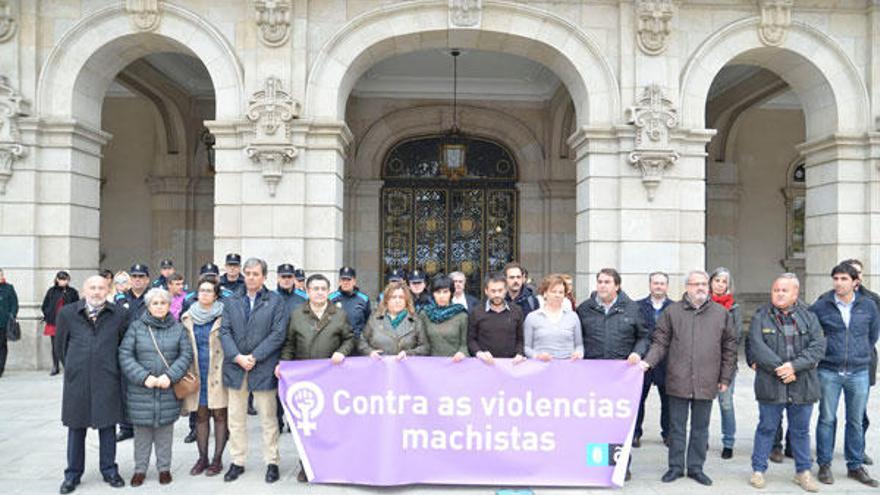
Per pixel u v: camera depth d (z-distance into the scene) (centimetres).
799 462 626
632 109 1125
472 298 853
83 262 1198
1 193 1128
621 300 664
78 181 1177
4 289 1086
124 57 1216
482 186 1762
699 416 634
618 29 1159
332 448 612
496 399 613
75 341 596
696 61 1168
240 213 1124
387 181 1750
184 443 765
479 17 1145
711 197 1764
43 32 1143
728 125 1741
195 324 665
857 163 1191
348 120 1714
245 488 607
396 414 609
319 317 636
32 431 798
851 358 638
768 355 607
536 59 1246
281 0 1115
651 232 1138
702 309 631
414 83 1700
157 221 1708
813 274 1265
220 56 1139
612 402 615
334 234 1130
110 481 611
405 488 610
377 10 1139
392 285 650
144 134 1733
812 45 1189
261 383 621
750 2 1174
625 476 643
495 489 609
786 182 1792
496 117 1739
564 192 1722
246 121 1107
